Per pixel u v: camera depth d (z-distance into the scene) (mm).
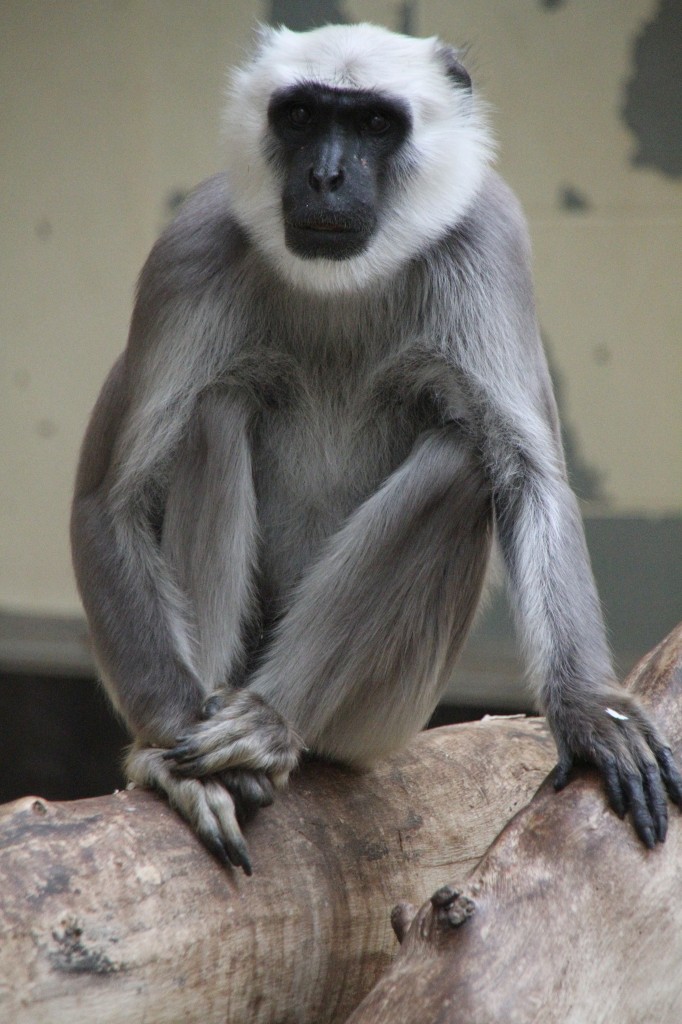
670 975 11555
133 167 33906
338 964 13805
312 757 15852
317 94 15414
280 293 16203
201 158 33625
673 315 33031
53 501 35000
